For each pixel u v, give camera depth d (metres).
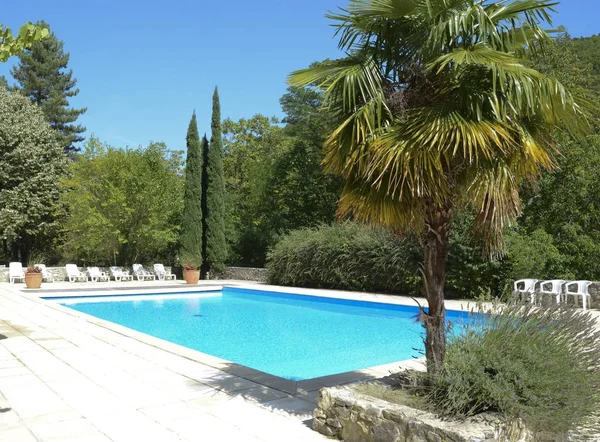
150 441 4.09
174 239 24.23
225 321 13.68
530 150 3.84
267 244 26.50
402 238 4.76
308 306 16.83
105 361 6.98
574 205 16.31
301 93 29.19
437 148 3.75
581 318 4.36
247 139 35.25
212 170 24.72
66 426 4.42
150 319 14.04
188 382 5.91
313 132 26.23
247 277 23.69
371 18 4.37
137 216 23.33
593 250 15.31
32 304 13.69
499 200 3.82
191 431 4.32
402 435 3.71
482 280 14.59
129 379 6.04
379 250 16.55
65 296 17.44
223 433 4.29
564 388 3.72
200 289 20.17
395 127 4.14
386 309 14.62
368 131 4.19
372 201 4.18
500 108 3.89
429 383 4.22
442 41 4.16
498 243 4.45
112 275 23.34
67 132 43.00
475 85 4.00
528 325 4.11
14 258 28.86
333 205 26.16
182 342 10.77
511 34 4.30
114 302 17.64
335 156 4.45
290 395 5.43
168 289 19.30
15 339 8.60
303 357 9.25
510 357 3.89
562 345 3.95
